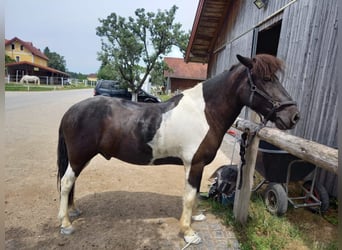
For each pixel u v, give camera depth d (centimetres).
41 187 315
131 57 1220
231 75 206
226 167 303
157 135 208
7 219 243
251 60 191
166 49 1334
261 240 229
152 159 222
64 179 221
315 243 226
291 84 384
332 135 297
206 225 253
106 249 208
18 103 1174
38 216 251
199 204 294
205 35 875
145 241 221
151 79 1484
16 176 346
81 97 1675
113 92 1221
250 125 233
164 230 239
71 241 216
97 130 212
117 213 266
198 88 218
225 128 217
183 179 374
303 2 362
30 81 3102
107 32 1251
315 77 330
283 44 413
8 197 285
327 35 312
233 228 247
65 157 232
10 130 617
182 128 206
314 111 329
